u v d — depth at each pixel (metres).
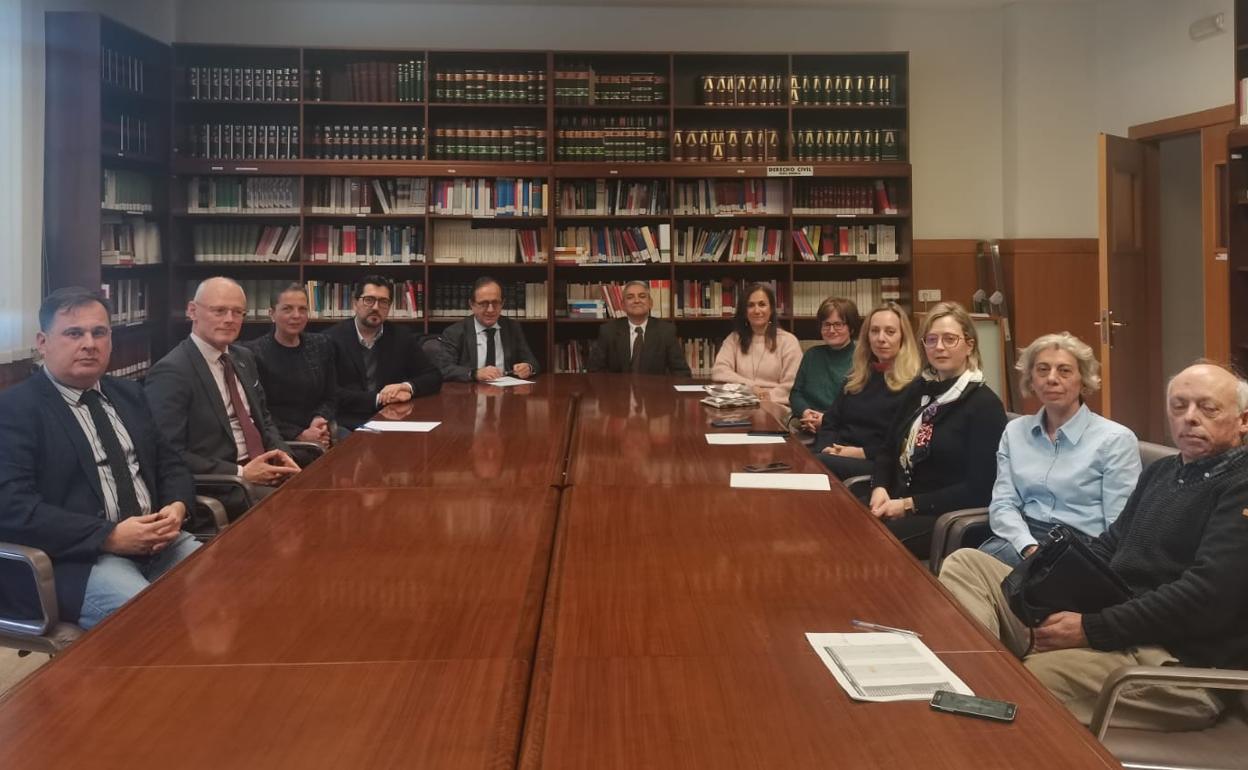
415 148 6.73
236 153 6.58
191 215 6.54
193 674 1.42
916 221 7.45
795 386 5.02
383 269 6.92
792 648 1.52
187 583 1.86
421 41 7.11
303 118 6.61
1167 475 2.18
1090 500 2.67
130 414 2.83
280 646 1.53
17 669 3.24
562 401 4.64
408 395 4.67
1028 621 2.01
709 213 6.95
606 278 7.17
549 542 2.17
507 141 6.77
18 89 5.15
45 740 1.22
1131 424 6.73
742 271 7.22
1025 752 1.18
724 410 4.28
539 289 6.89
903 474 3.34
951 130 7.43
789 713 1.29
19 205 5.16
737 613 1.68
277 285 6.73
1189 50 6.39
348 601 1.75
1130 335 6.68
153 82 6.36
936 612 1.68
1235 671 1.61
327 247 6.71
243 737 1.22
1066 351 2.68
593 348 6.23
